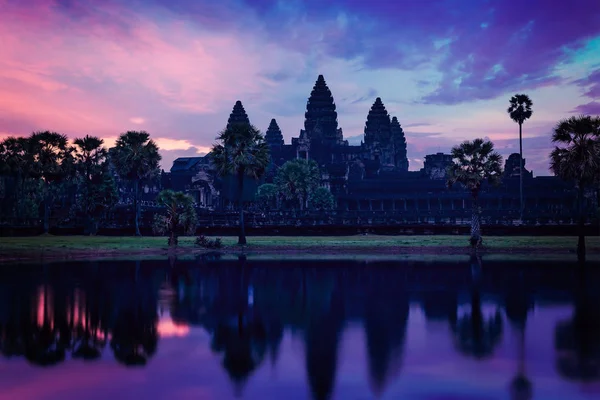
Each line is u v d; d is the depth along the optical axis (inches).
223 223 3599.9
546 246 2406.5
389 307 981.8
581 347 685.9
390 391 523.8
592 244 2445.9
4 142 3299.7
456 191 5236.2
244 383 550.3
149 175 3631.9
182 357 649.0
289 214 4131.4
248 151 2657.5
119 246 2437.3
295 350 679.1
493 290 1179.9
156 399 502.6
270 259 2007.9
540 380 553.3
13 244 2423.7
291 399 503.2
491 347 689.6
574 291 1155.9
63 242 2583.7
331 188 5546.3
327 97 7805.1
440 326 815.7
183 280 1360.7
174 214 2522.1
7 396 510.3
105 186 3496.6
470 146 2445.9
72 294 1133.1
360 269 1622.8
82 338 747.4
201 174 5531.5
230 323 844.6
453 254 2230.6
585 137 2073.1
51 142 3341.5
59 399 501.4
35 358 645.3
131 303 1024.9
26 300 1055.0
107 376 574.9
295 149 7317.9
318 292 1157.7
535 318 871.7
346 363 621.3
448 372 582.9
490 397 506.3
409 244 2546.8
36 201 3897.6
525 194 4985.2
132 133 3420.3
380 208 5418.3
